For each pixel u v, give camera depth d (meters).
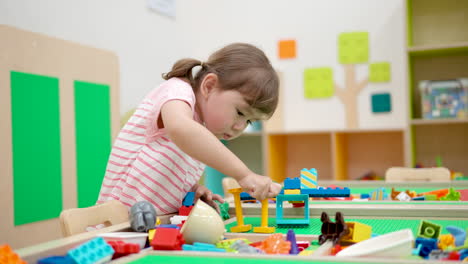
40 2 1.86
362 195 1.22
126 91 2.40
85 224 0.79
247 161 3.04
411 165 2.51
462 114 2.45
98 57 1.95
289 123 2.98
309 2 2.96
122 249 0.54
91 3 2.16
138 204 0.69
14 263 0.43
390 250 0.51
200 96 0.94
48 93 1.67
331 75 2.90
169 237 0.57
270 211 0.98
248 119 0.94
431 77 2.68
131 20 2.45
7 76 1.51
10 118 1.51
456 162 2.66
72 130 1.78
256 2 3.08
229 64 0.90
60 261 0.47
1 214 1.47
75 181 1.79
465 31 2.64
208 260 0.51
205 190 1.02
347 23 2.87
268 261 0.50
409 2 2.62
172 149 0.97
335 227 0.64
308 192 0.88
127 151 1.01
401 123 2.75
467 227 0.73
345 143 2.88
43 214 1.63
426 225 0.65
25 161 1.57
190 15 3.03
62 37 1.98
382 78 2.78
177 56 2.87
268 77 0.89
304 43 2.96
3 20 1.69
